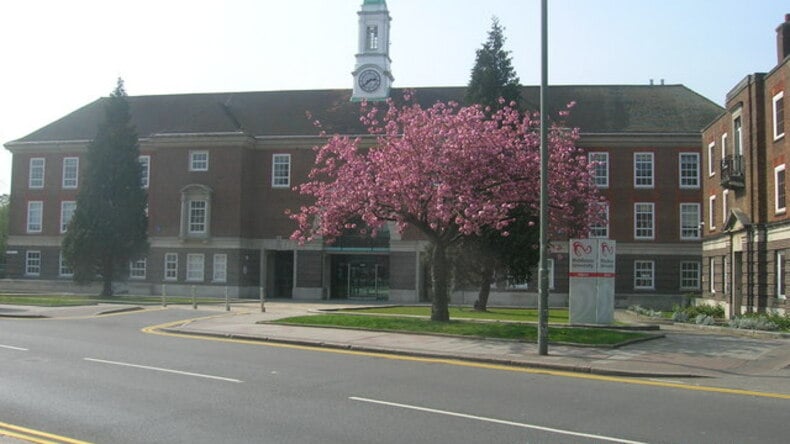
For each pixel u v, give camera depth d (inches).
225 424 338.0
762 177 1200.8
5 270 2438.5
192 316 1043.9
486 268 1359.5
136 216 1756.9
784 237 1099.9
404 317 961.5
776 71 1145.4
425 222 893.8
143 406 377.4
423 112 921.5
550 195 892.6
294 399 403.2
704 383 495.5
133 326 868.0
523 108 1846.7
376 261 1941.4
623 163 1839.3
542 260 629.3
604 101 1953.7
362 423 343.0
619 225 1828.2
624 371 531.5
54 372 487.2
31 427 327.6
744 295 1234.6
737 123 1334.9
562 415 370.6
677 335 817.5
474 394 430.9
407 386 456.4
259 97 2133.4
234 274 1868.8
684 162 1827.0
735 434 333.1
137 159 1811.0
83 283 1739.7
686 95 1945.1
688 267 1806.1
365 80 2020.2
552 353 633.6
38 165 2130.9
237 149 1892.2
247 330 799.7
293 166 1936.5
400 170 844.6
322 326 839.1
